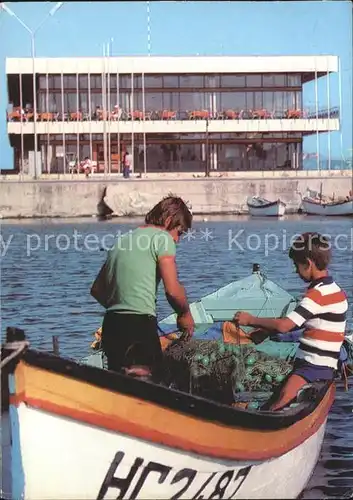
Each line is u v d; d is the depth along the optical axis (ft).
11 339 16.88
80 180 185.06
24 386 16.92
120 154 199.52
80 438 17.52
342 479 25.39
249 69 199.41
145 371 21.45
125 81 200.95
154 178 188.55
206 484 19.60
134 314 22.56
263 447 20.67
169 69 198.70
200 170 204.33
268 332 24.39
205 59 199.62
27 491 17.38
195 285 75.25
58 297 65.87
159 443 18.28
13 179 188.24
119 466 18.03
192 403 18.52
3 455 17.35
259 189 190.29
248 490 20.99
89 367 17.33
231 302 42.47
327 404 25.61
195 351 27.68
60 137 200.23
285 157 205.57
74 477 17.69
